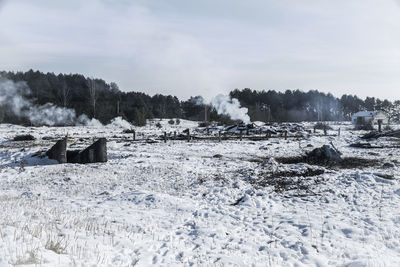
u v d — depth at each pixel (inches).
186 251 275.9
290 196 458.6
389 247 280.1
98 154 843.4
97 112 3255.4
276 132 1781.5
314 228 323.3
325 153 772.0
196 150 1052.5
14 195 514.9
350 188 465.1
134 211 402.9
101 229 319.3
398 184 468.4
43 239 254.8
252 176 588.7
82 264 217.9
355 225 326.6
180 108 5137.8
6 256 199.6
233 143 1249.4
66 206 423.8
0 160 893.8
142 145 1185.4
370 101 5659.5
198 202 455.5
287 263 248.2
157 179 615.2
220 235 317.1
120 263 239.0
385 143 1159.0
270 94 5442.9
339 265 242.1
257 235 317.7
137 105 3892.7
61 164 814.5
